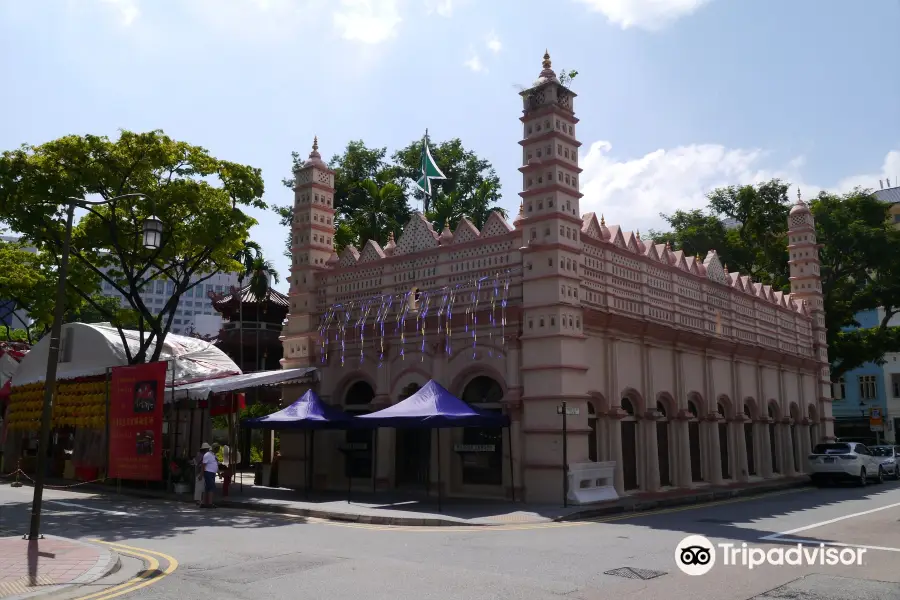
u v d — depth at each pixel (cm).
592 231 2128
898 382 5312
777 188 4222
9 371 3484
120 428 2194
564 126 2028
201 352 2906
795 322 3356
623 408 2212
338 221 4025
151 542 1295
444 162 4306
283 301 4072
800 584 926
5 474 2989
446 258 2186
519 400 1938
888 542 1282
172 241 2516
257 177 2517
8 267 2988
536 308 1927
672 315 2425
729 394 2722
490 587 911
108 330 2759
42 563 1041
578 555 1144
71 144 2192
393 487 2216
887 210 4059
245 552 1180
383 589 902
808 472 3222
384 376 2256
